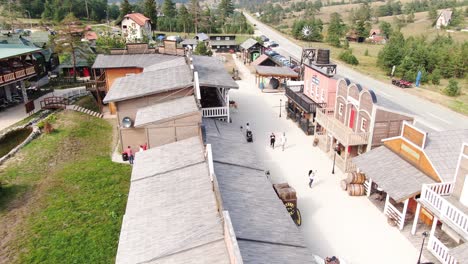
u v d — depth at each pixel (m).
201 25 125.94
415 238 20.25
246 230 15.22
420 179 20.36
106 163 29.30
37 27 107.81
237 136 27.70
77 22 56.22
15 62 45.72
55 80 53.00
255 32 133.12
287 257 14.14
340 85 31.42
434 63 69.06
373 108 26.09
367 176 23.06
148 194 17.97
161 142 25.92
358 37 117.44
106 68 40.59
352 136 26.77
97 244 19.67
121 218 22.00
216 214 15.43
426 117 42.59
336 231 21.05
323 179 27.38
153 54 45.41
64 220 21.58
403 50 71.19
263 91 55.44
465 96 53.31
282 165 29.88
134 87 30.52
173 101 28.84
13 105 41.19
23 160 28.36
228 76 36.56
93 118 38.97
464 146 17.17
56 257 18.70
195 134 25.75
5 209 22.48
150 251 13.96
